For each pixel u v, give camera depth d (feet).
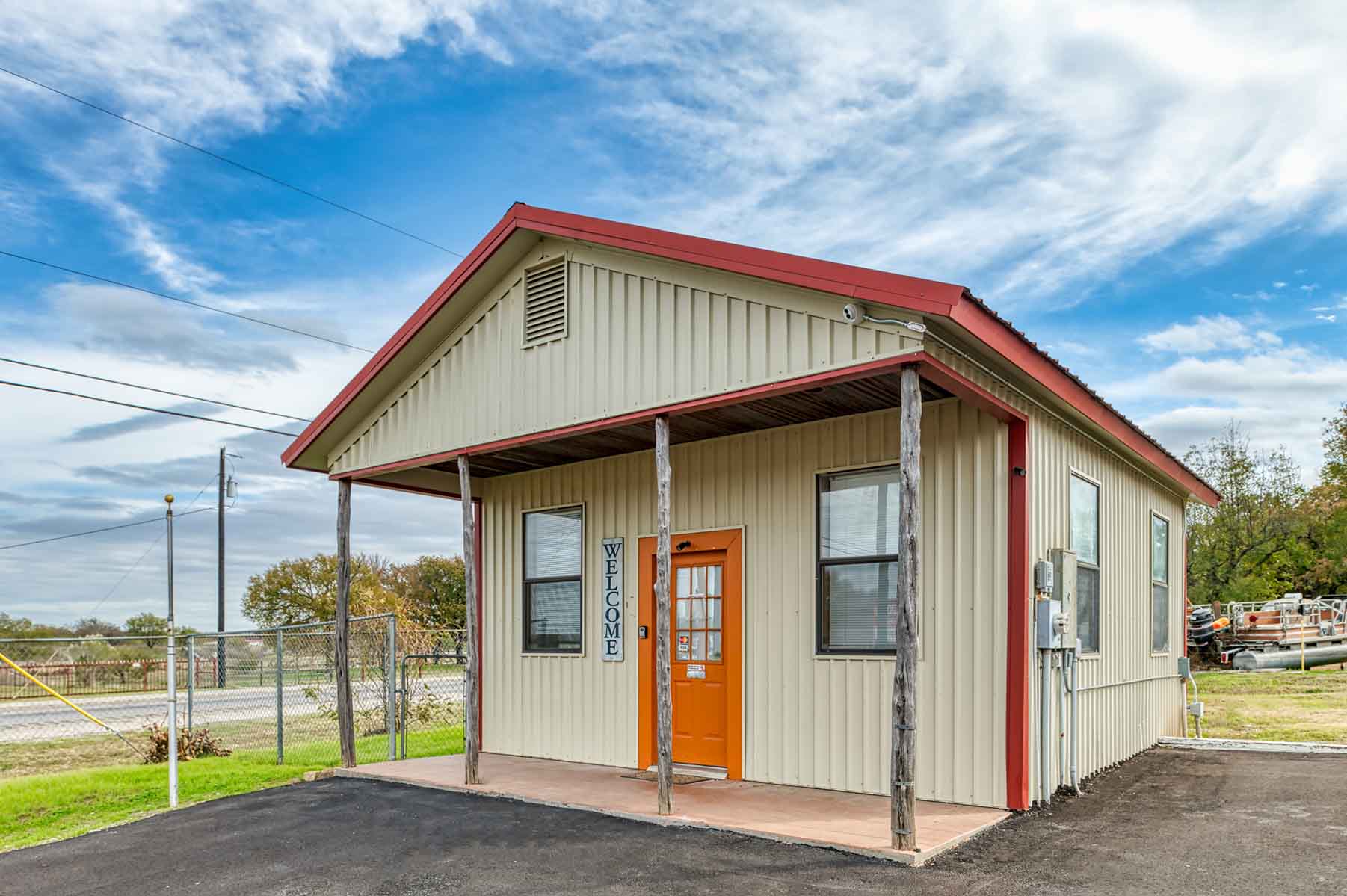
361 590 79.97
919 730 24.77
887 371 21.07
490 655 36.63
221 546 90.94
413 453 31.58
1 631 108.17
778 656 27.63
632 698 31.50
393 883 19.22
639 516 31.94
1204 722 45.44
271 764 35.40
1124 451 32.60
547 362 27.91
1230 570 99.25
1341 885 17.24
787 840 20.88
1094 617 30.45
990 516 24.31
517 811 25.08
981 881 17.85
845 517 26.78
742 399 23.44
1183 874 18.04
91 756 42.50
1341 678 63.93
